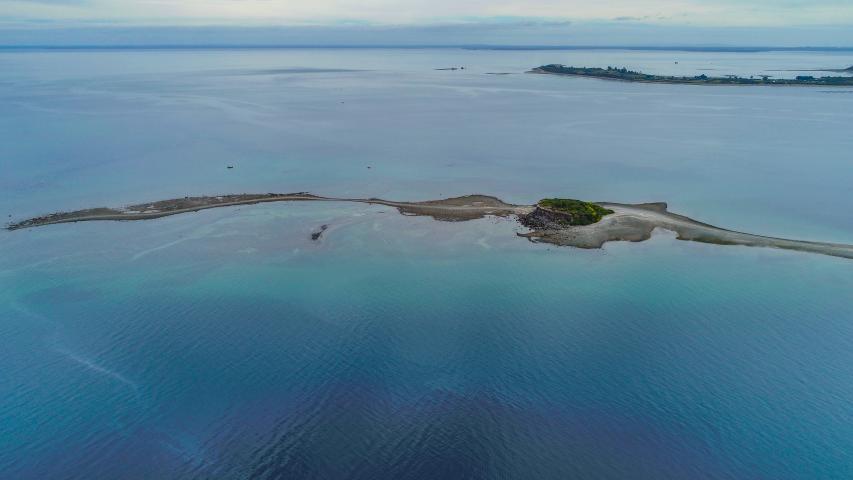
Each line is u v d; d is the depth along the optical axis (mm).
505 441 45062
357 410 48219
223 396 49594
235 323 60219
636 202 98312
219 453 44000
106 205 95625
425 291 67062
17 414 47531
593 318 61531
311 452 44031
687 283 68938
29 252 77000
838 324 59844
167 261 74438
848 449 43969
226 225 87000
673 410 48000
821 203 96750
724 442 44750
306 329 59281
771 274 71062
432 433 45875
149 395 49719
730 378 51844
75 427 46250
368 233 83938
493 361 54406
